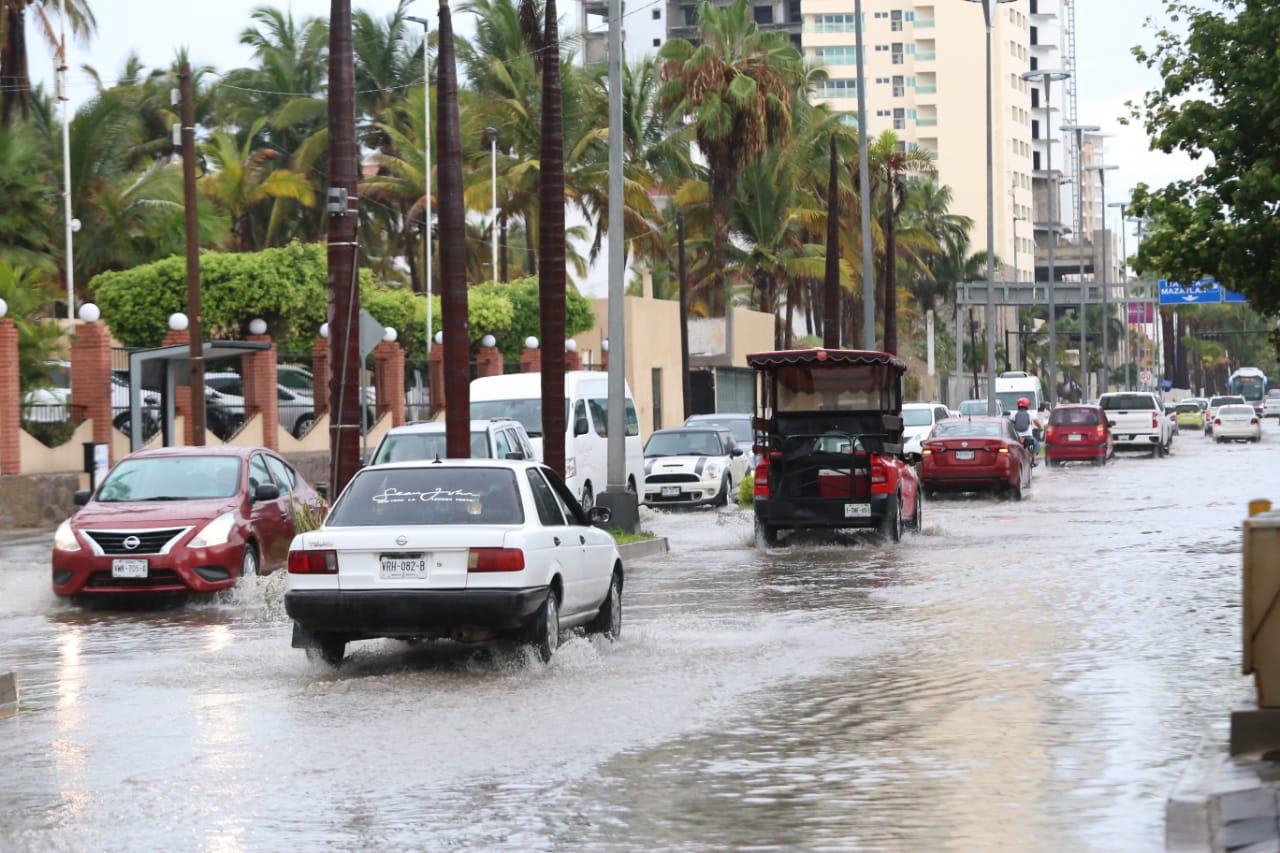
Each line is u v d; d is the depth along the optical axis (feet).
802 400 132.98
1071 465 269.03
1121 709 54.39
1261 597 45.62
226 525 95.55
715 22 341.00
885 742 49.93
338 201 116.67
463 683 63.67
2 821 41.91
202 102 369.71
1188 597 87.25
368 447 234.38
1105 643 70.38
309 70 379.55
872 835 38.47
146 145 356.59
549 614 67.62
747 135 330.54
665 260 378.12
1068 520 149.07
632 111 360.07
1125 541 124.67
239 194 344.90
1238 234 111.75
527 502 68.69
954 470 181.06
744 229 376.68
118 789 45.55
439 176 123.85
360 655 72.59
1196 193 116.47
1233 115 113.50
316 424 226.79
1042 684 59.93
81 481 174.40
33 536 155.74
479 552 65.36
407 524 67.67
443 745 51.01
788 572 107.96
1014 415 265.95
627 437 170.19
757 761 47.67
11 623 90.07
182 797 44.29
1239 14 114.32
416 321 286.25
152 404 195.42
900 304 572.10
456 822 40.73
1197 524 141.18
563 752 49.52
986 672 63.26
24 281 218.18
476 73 359.46
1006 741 49.52
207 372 236.02
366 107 376.89
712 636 76.48
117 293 245.24
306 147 350.64
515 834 39.40
